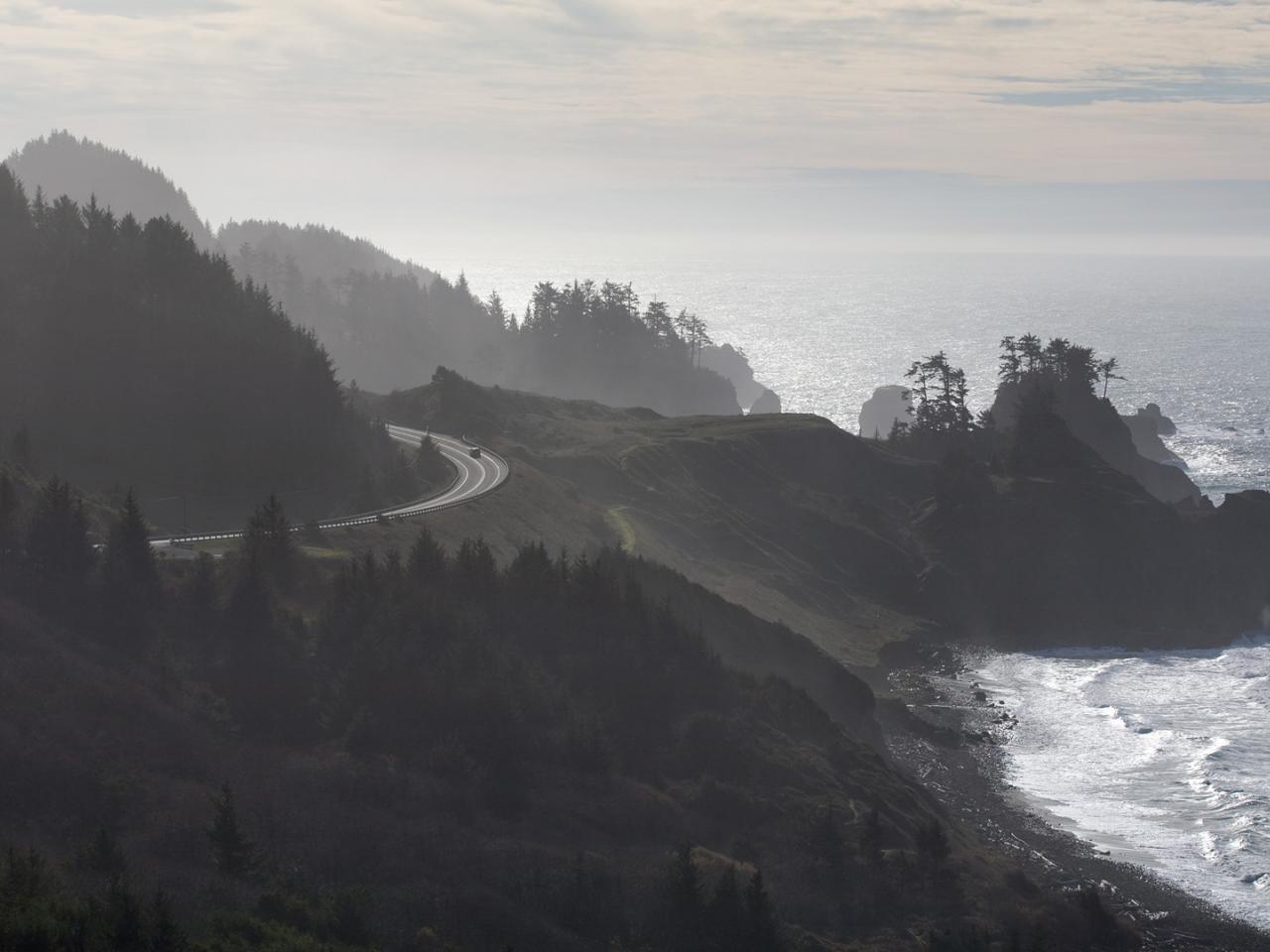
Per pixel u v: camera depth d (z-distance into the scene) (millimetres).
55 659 57062
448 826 53594
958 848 71938
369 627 64562
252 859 46656
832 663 92188
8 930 35438
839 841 62438
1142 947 64938
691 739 68312
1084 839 80000
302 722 59625
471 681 63625
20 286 118438
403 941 44594
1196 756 95250
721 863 56656
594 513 117438
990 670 119125
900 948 56250
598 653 72000
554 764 61344
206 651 62719
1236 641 131500
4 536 64688
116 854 43844
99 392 110938
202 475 109000
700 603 88500
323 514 103875
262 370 118062
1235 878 74688
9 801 47312
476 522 98812
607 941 49469
